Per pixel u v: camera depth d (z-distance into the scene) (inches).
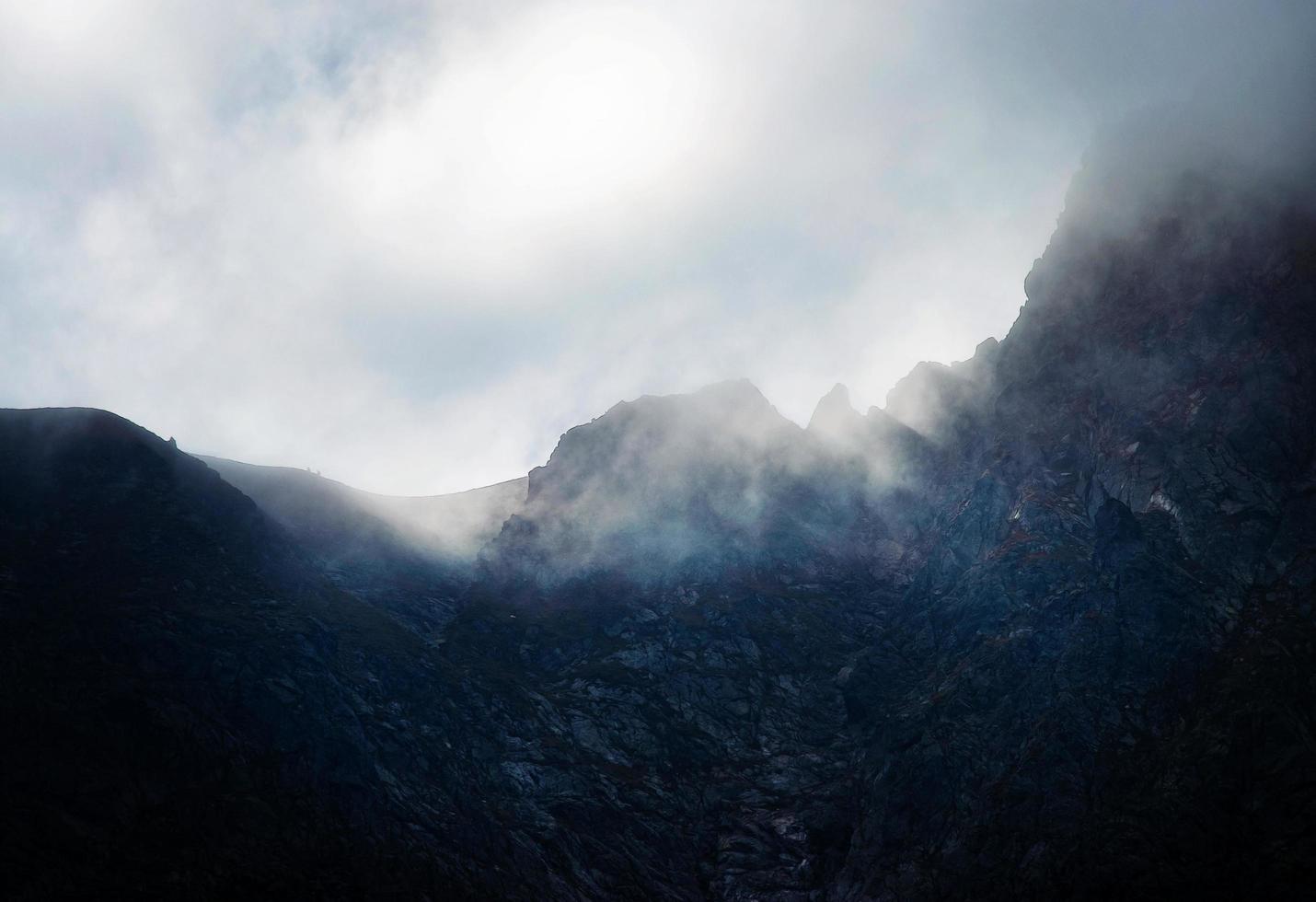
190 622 3818.9
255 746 3501.5
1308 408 4067.4
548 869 3683.6
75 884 2780.5
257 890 3038.9
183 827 3100.4
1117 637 3841.0
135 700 3366.1
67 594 3730.3
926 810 3750.0
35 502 4146.2
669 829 4047.7
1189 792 3248.0
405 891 3265.3
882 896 3538.4
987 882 3358.8
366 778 3641.7
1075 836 3307.1
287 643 3959.2
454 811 3730.3
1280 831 3041.3
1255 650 3533.5
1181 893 3034.0
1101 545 4183.1
